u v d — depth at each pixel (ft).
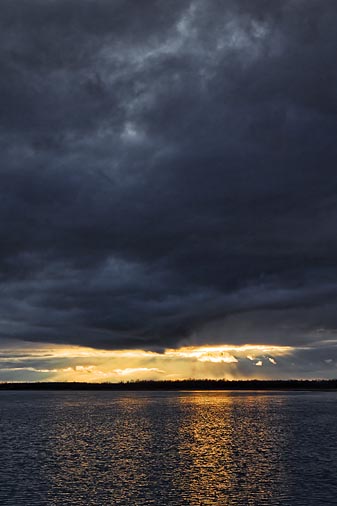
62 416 499.92
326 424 399.44
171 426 393.70
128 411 570.46
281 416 478.18
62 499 160.86
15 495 165.58
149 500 160.15
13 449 270.05
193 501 159.02
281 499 160.25
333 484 179.42
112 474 199.21
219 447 276.21
